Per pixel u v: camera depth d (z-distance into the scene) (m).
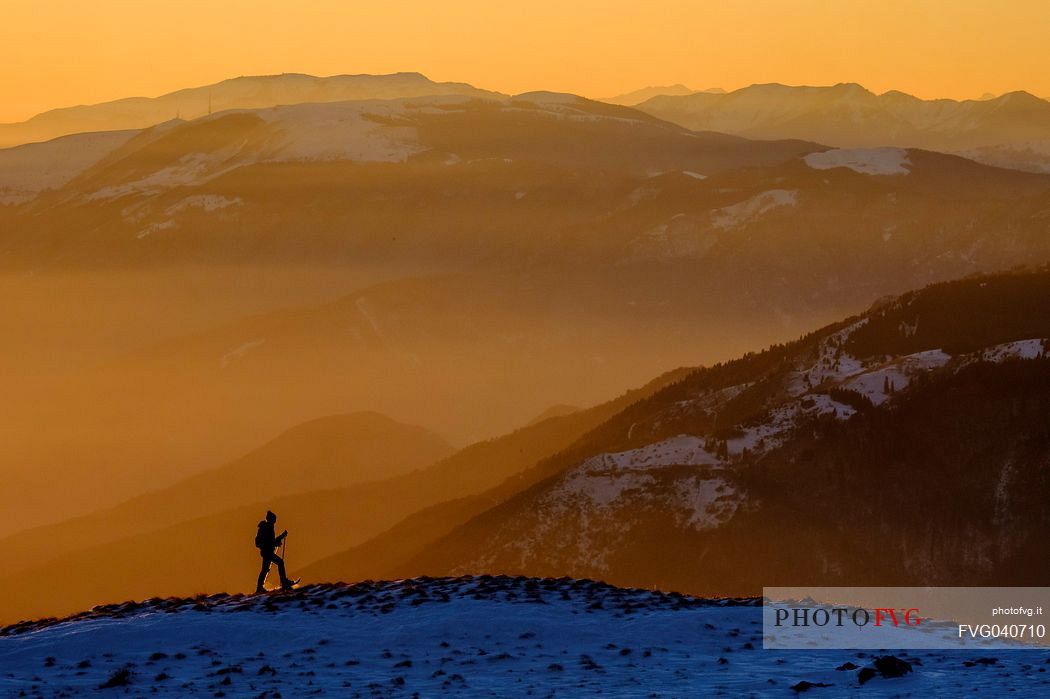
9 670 88.94
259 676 85.19
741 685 80.25
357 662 88.56
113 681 83.81
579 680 82.50
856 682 80.25
